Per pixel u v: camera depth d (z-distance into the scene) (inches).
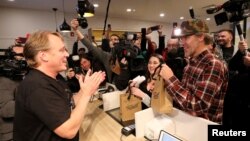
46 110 25.9
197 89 38.5
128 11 223.1
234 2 54.6
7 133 48.5
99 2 174.4
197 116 40.7
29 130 28.2
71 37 223.3
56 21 224.2
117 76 74.9
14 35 200.5
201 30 40.7
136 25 295.0
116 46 76.9
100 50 82.4
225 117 62.2
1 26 193.2
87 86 30.9
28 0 165.5
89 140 45.4
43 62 29.5
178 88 40.9
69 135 26.6
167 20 299.7
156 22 315.6
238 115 62.4
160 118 47.1
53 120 25.6
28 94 27.1
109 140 45.3
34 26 210.8
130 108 54.9
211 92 37.2
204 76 38.8
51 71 30.7
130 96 54.7
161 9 212.1
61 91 30.4
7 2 172.7
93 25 250.2
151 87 57.8
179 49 91.9
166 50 110.3
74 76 80.1
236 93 65.2
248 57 65.4
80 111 28.3
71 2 173.6
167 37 333.7
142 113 46.1
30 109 26.6
